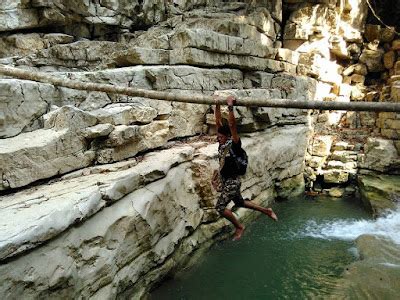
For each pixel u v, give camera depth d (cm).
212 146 729
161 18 1101
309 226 869
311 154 1148
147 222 509
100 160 544
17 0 868
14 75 557
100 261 427
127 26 1042
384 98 1240
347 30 1401
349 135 1232
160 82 716
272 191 989
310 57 1230
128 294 503
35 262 345
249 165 812
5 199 418
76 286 391
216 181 492
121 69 683
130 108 602
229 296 590
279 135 996
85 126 527
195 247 664
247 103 430
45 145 470
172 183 588
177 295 583
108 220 448
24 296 333
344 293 583
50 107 551
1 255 307
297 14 1279
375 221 861
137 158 598
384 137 1130
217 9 1141
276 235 818
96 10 958
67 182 477
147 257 529
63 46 869
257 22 1068
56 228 360
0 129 487
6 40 892
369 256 691
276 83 1034
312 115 1220
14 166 438
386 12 1576
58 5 888
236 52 884
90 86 521
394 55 1432
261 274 657
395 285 587
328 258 715
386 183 981
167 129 677
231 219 476
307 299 581
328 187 1111
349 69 1457
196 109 797
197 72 790
